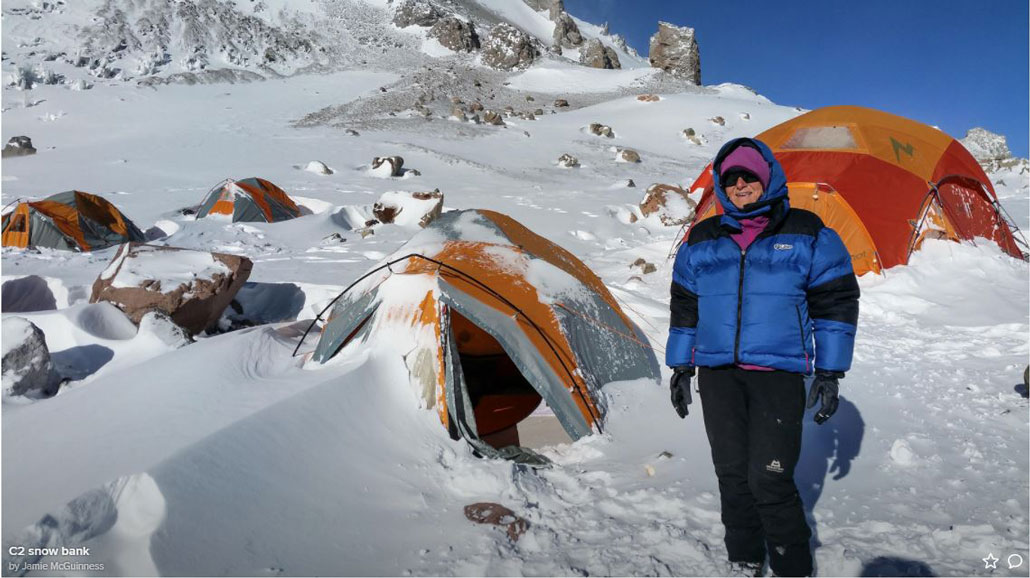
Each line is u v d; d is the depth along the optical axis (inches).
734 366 94.7
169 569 93.5
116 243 572.7
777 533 89.7
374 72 2731.3
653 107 2068.2
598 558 103.3
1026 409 165.6
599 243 565.6
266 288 346.0
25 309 324.5
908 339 252.4
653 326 232.1
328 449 132.2
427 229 199.3
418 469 136.6
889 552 101.0
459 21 3176.7
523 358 162.7
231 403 138.7
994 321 273.9
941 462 134.0
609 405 172.6
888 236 351.3
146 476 105.6
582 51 3095.5
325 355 175.3
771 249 93.4
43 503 103.2
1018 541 101.8
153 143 1414.9
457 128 1713.8
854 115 394.6
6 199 789.2
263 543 104.3
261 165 1136.2
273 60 2810.0
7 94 1987.0
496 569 100.7
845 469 133.3
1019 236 465.4
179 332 223.8
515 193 906.1
